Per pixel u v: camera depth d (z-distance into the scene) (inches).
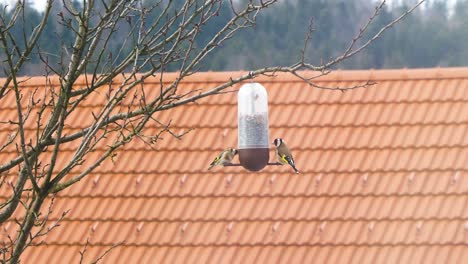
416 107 2669.8
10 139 1498.5
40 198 1376.7
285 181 2527.1
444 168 2524.6
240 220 2449.6
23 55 1438.2
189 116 2694.4
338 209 2454.5
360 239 2388.0
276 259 2363.4
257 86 2091.5
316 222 2428.6
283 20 5231.3
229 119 2679.6
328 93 2716.5
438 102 2677.2
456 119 2635.3
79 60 1386.6
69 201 2541.8
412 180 2503.7
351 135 2615.7
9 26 1448.1
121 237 2452.0
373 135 2613.2
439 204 2449.6
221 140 2635.3
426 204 2452.0
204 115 2694.4
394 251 2359.7
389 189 2490.2
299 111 2679.6
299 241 2393.0
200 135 2650.1
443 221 2412.6
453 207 2439.7
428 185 2491.4
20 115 1349.7
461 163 2532.0
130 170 2588.6
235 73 2765.7
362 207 2454.5
